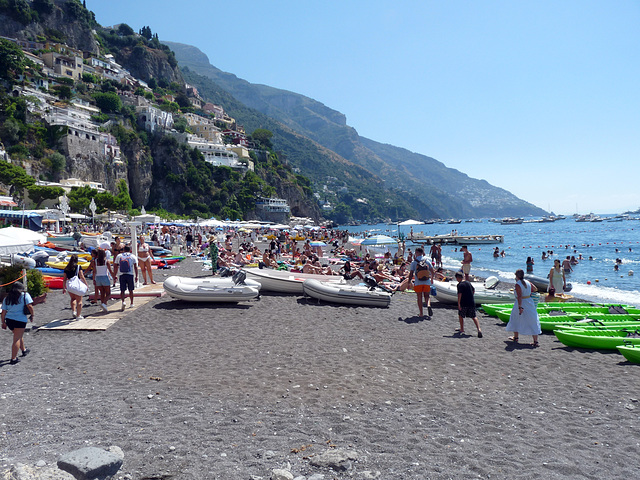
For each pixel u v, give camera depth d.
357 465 4.64
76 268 11.66
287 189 196.62
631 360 8.62
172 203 132.88
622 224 141.50
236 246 48.62
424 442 5.21
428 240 71.81
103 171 101.94
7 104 87.00
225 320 11.84
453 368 8.11
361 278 20.88
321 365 8.18
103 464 4.22
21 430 5.45
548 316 12.06
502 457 4.86
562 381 7.49
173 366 8.09
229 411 6.06
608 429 5.63
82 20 168.75
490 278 15.21
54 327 10.77
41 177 85.25
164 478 4.34
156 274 21.78
